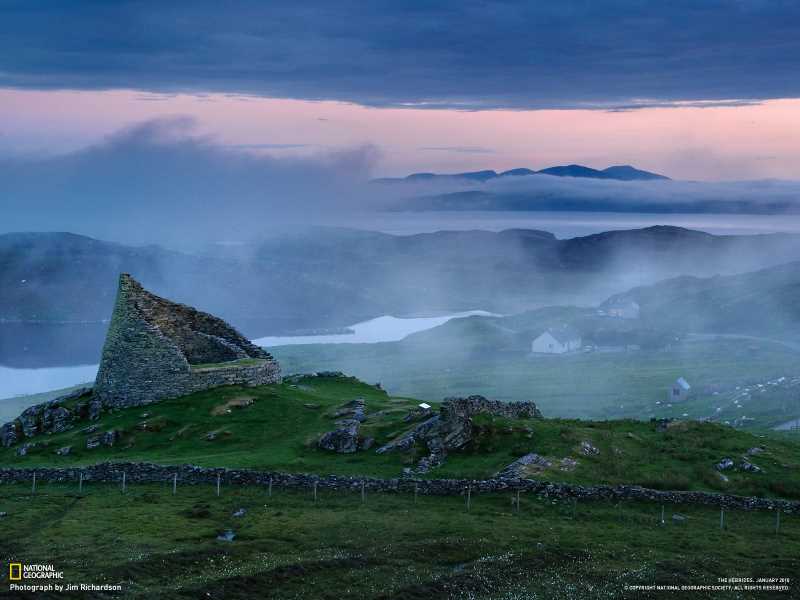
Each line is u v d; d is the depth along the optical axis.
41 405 87.25
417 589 47.56
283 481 66.62
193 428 79.25
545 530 58.12
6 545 54.09
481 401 77.06
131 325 86.75
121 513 60.97
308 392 91.25
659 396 184.62
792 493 64.12
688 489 65.06
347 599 46.66
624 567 52.09
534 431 72.62
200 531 57.47
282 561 51.69
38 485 68.88
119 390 86.19
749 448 71.94
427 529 57.88
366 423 77.81
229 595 46.41
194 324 94.88
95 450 76.88
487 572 50.28
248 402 83.56
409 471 67.56
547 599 47.00
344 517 60.12
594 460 68.88
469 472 66.62
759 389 174.12
